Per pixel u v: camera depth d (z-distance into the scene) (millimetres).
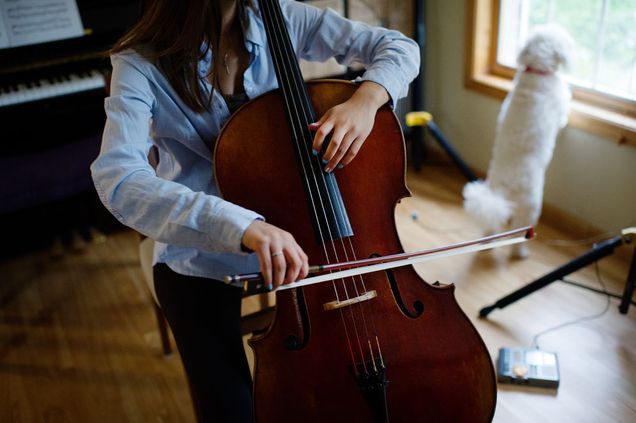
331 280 1062
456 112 2861
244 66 1188
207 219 875
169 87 1087
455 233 2389
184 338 1178
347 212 1119
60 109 2502
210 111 1131
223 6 1071
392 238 1136
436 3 2773
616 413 1564
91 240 2662
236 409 1120
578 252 2209
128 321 2125
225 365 1152
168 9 1024
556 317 1909
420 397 1024
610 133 2041
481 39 2592
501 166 2113
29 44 2445
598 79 2209
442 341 1054
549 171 2369
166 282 1248
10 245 2660
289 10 1288
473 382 1049
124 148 968
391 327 1046
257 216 884
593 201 2221
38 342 2057
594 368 1707
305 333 1043
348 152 1076
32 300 2291
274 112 1116
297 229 1098
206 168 1217
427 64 2965
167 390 1800
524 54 1977
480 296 2027
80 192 2580
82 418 1722
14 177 2369
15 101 2404
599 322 1870
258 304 2109
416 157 2912
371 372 995
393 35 1290
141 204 912
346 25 1299
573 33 2266
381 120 1159
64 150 2506
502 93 2480
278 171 1106
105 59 2586
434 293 1095
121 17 2586
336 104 1166
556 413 1583
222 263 1205
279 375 1020
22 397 1818
